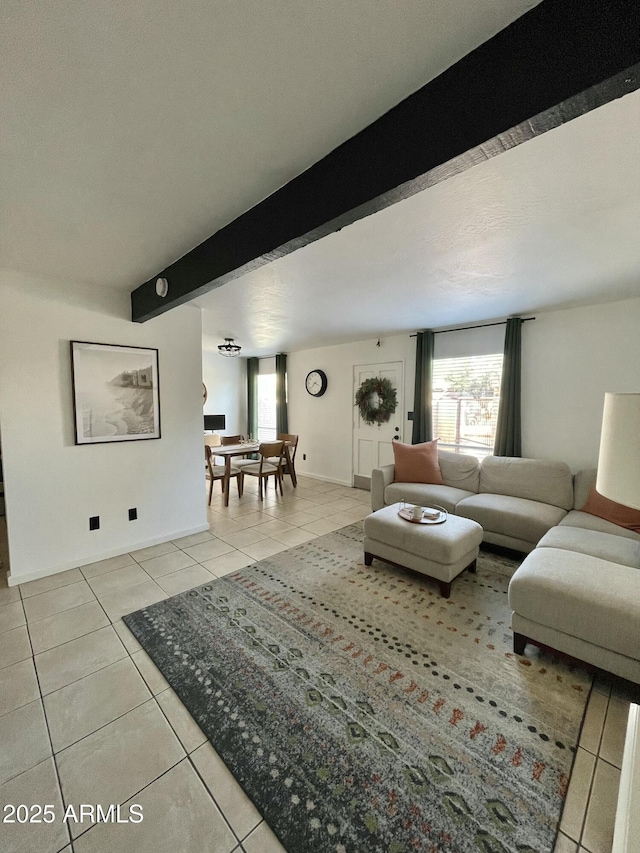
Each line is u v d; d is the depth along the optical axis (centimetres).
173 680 171
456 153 94
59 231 185
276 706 157
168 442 341
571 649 174
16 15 77
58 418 275
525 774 129
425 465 400
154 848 107
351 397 564
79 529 289
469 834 111
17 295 254
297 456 662
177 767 131
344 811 117
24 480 262
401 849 107
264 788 124
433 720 151
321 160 130
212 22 80
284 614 225
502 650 194
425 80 97
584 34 74
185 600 240
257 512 443
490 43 86
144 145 120
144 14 78
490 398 407
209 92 99
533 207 162
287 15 78
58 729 145
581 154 125
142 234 189
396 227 182
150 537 334
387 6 77
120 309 301
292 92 99
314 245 203
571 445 352
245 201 158
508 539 308
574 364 347
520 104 83
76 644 195
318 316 380
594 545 232
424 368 450
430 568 253
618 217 172
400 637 204
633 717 106
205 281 197
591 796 122
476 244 202
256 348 616
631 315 316
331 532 374
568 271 246
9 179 138
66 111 104
